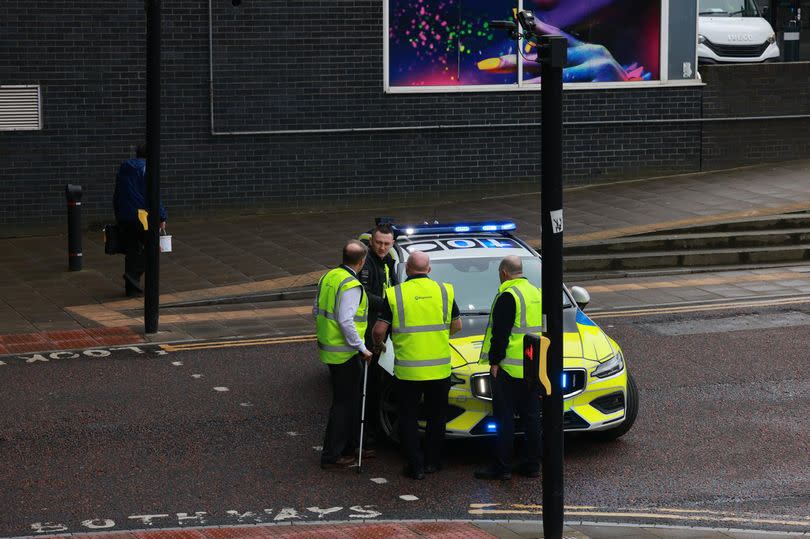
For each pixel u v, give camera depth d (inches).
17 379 1148.5
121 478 881.5
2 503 827.4
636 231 1750.7
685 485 870.4
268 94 1924.2
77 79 1855.3
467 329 973.2
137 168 1477.6
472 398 908.0
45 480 875.4
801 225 1795.0
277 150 1940.2
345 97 1952.5
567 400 911.7
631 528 773.9
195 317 1413.6
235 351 1262.3
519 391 887.7
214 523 792.3
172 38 1877.5
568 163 2062.0
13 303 1462.8
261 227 1856.5
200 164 1918.1
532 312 885.8
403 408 890.7
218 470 903.7
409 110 1979.6
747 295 1517.0
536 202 1974.7
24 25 1829.5
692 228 1760.6
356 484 879.7
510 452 887.7
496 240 1103.6
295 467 914.1
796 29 2694.4
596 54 2048.5
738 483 874.1
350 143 1966.0
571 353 930.7
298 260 1651.1
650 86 2070.6
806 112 2149.4
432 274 1032.2
